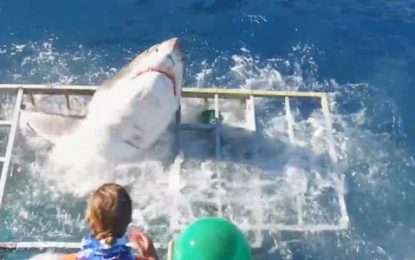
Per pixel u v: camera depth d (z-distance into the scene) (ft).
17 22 30.83
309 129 26.43
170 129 24.82
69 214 23.15
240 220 23.03
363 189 24.91
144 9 31.83
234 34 30.91
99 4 31.91
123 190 14.28
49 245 21.50
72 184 23.76
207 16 31.68
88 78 28.71
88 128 23.03
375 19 31.89
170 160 24.36
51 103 26.14
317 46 30.55
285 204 23.72
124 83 21.65
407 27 31.58
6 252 21.42
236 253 18.58
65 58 29.45
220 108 26.55
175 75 21.53
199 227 18.95
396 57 30.32
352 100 28.43
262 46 30.42
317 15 31.99
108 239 14.08
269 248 22.50
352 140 26.68
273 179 24.41
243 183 24.17
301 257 22.47
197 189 23.82
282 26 31.35
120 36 30.58
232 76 29.07
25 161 24.29
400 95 28.78
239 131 25.75
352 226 23.62
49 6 31.68
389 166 25.84
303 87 28.86
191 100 26.58
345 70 29.66
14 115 24.71
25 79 28.45
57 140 24.00
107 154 23.32
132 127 22.34
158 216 23.12
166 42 21.24
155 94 21.27
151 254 14.84
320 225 23.16
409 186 25.18
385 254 22.91
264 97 26.76
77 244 21.65
